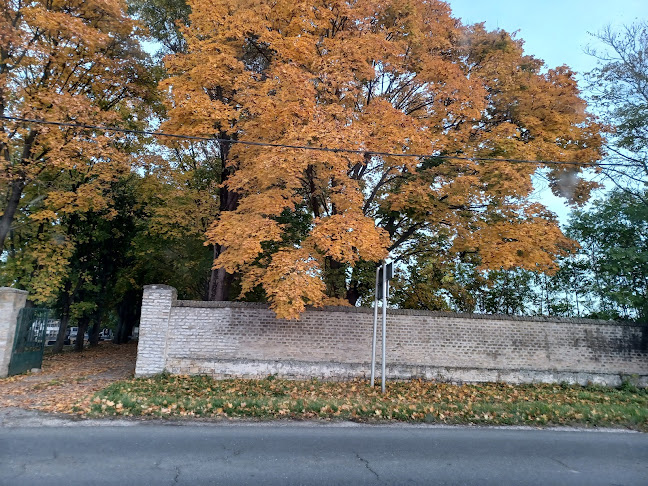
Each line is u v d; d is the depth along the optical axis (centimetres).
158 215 1934
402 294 1820
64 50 1375
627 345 1287
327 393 1001
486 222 1264
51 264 1659
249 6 1270
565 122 1245
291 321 1180
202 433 653
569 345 1269
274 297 1027
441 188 1173
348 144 996
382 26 1329
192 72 1129
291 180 1066
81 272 2055
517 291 1759
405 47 1291
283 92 1070
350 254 984
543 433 738
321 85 1112
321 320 1192
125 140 1719
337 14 1238
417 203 1209
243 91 1129
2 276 1755
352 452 573
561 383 1221
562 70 1339
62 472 463
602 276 1502
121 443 581
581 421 838
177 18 1688
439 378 1195
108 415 745
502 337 1250
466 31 1403
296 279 980
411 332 1223
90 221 2044
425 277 1795
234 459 525
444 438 673
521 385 1190
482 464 538
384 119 1090
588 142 1285
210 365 1130
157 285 1156
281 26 1272
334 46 1145
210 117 1090
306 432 684
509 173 1083
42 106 1341
